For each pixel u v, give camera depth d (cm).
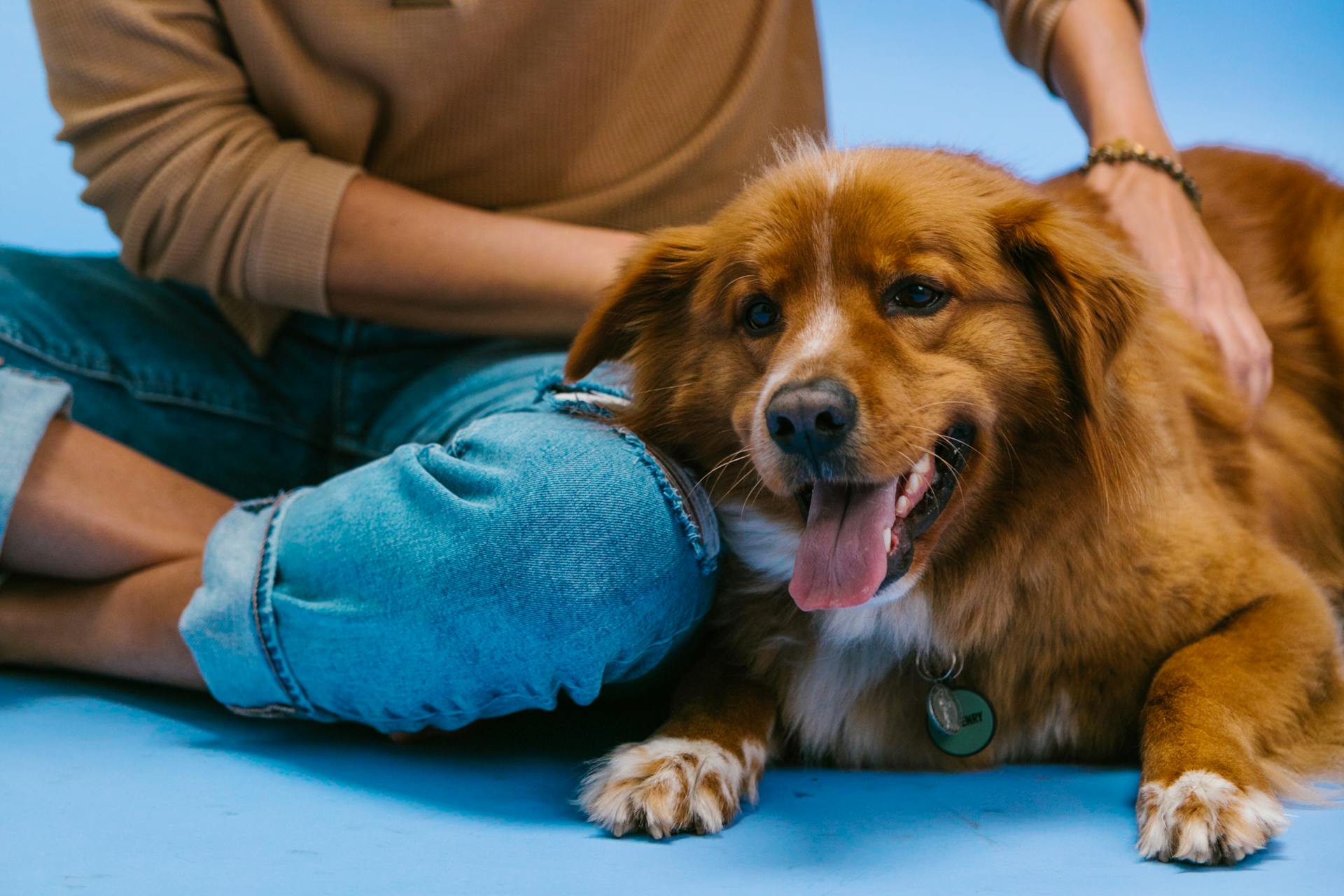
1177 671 206
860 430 191
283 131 281
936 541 207
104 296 287
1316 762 201
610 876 158
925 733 226
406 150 283
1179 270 262
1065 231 211
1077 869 161
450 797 195
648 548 193
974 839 174
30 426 233
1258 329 266
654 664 217
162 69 262
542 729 241
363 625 191
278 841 170
